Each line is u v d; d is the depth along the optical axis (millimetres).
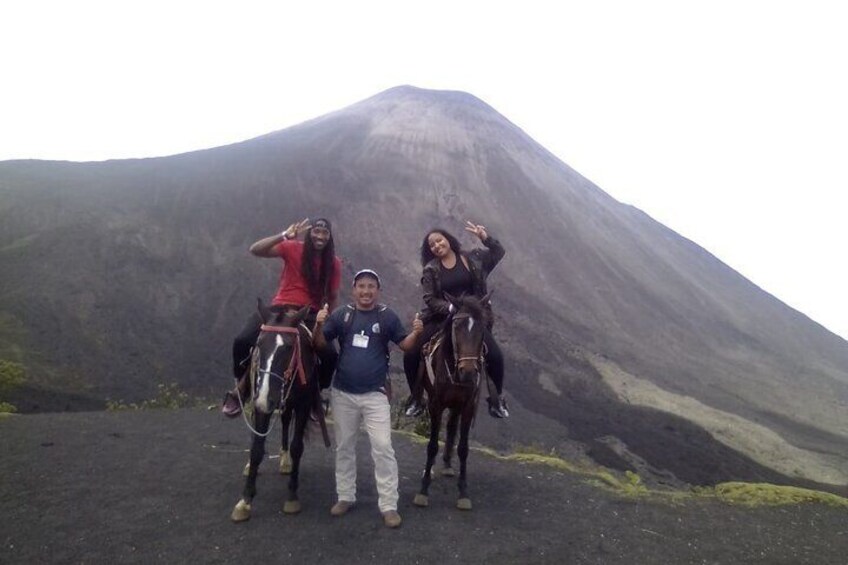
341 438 6492
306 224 6879
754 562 6160
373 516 6562
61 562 5238
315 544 5781
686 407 46844
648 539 6559
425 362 6969
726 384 58344
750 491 8945
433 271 7285
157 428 10781
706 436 40031
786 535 7125
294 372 6082
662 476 31797
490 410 7352
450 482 8195
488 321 7008
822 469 38938
